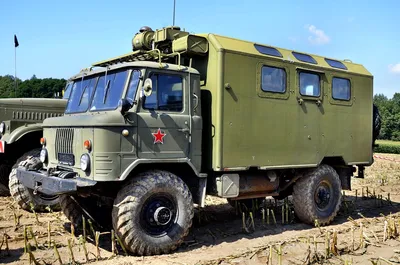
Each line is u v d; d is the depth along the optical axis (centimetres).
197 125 616
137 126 555
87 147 543
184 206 586
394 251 622
